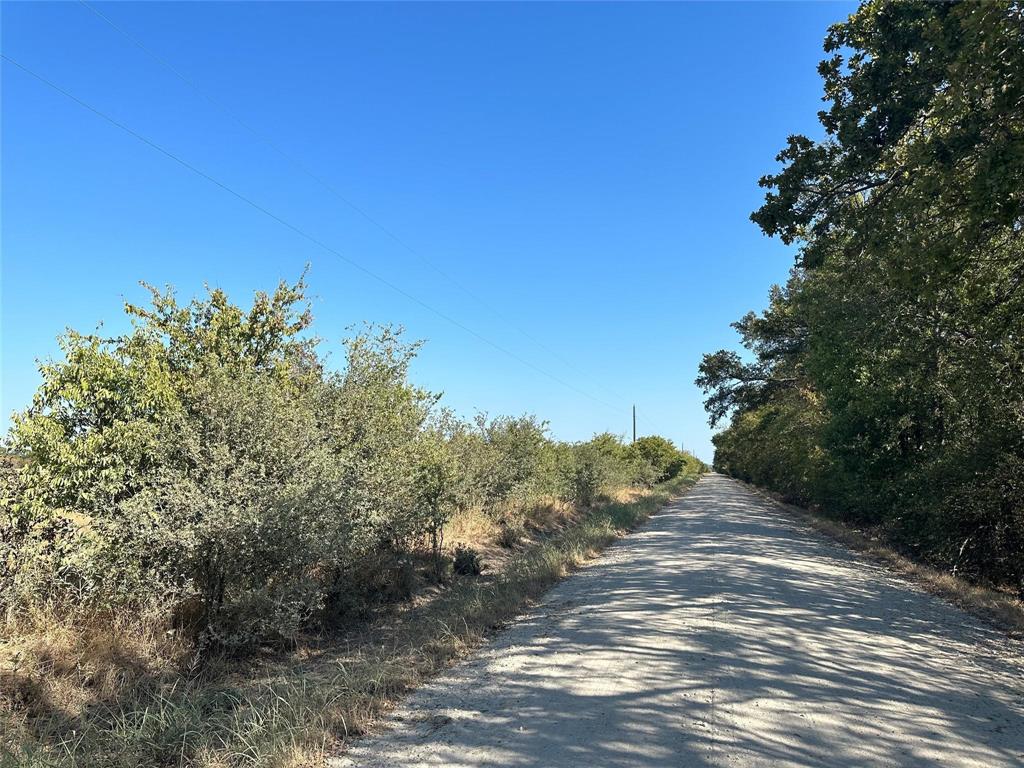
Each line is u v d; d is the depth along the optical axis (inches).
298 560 281.4
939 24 317.7
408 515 407.2
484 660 262.2
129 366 287.3
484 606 351.9
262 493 269.9
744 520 957.2
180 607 275.0
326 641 320.5
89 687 222.2
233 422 286.8
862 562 553.0
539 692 217.8
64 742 167.6
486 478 674.2
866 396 680.4
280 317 373.4
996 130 295.6
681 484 2431.1
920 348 563.8
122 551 250.5
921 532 569.6
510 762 163.6
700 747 170.9
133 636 250.2
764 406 1619.1
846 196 433.1
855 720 190.4
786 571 476.7
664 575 457.4
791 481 1327.5
